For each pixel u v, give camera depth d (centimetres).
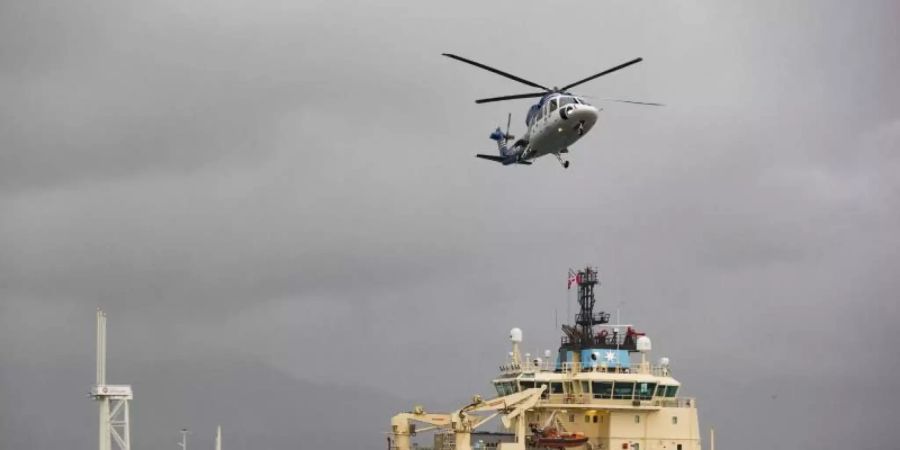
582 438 18512
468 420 18662
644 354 19550
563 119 18875
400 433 19012
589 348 19600
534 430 19125
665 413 19212
